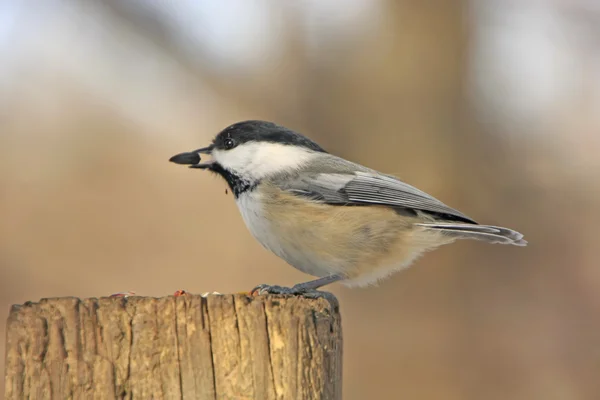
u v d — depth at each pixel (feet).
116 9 43.24
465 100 41.57
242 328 15.01
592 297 37.88
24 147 49.19
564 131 42.91
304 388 14.87
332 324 16.15
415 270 38.63
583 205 40.06
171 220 48.26
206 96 44.57
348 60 42.50
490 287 38.40
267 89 43.47
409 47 41.50
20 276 44.62
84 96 50.37
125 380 14.80
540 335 37.22
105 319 14.99
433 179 40.11
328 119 42.32
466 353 37.01
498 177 40.78
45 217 47.03
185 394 14.78
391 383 36.86
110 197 48.85
